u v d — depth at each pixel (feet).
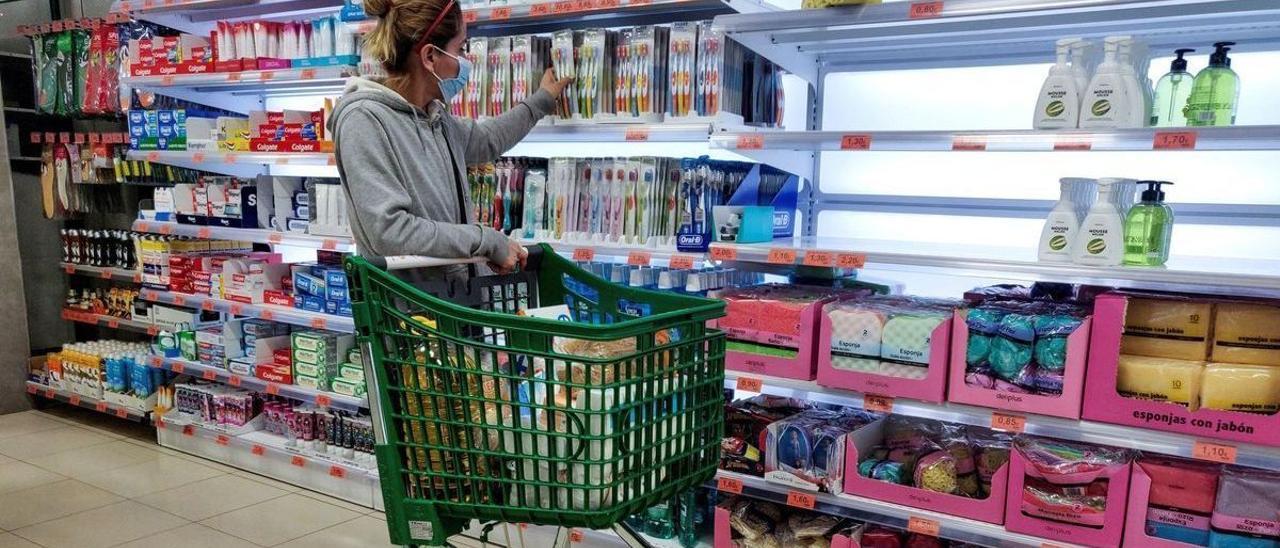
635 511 5.14
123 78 13.98
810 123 10.64
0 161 16.48
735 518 9.04
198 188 13.69
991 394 7.59
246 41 12.39
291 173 15.28
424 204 6.93
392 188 6.50
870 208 10.35
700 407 5.48
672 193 9.39
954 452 8.18
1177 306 7.05
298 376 12.64
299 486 12.82
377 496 11.89
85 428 15.97
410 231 6.19
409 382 5.38
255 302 13.08
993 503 7.73
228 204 13.29
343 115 6.70
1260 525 6.73
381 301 5.24
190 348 14.19
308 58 11.67
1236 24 7.97
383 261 5.35
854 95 10.37
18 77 16.71
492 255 6.29
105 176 15.60
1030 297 8.46
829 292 9.20
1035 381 7.41
